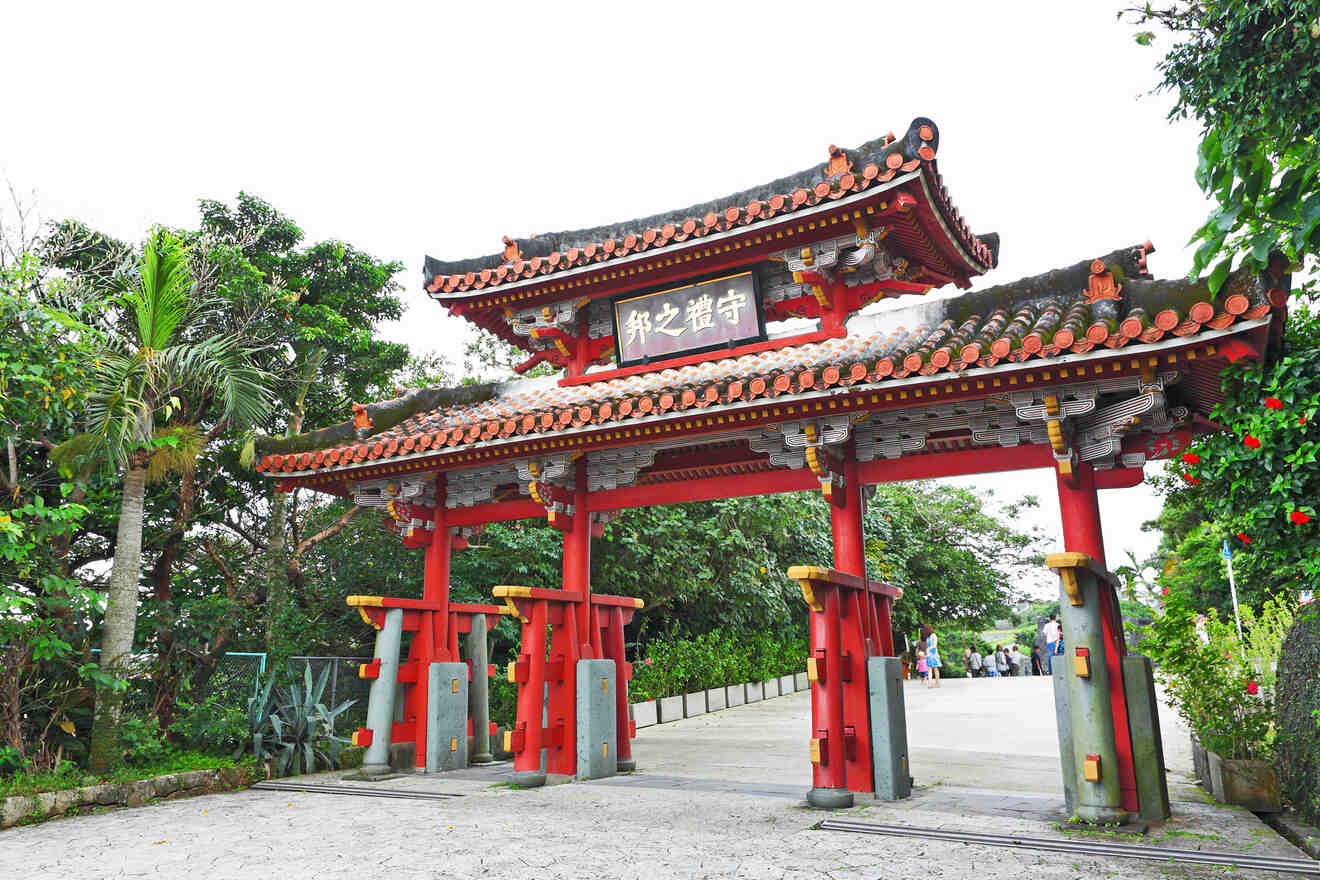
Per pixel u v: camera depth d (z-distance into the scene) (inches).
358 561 675.4
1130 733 299.4
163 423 512.1
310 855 269.0
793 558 948.0
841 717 343.0
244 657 498.0
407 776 429.4
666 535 753.6
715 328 447.5
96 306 471.5
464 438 415.8
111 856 273.3
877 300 447.2
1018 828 282.4
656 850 266.1
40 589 446.6
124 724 409.7
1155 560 1034.7
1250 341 278.5
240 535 666.8
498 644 722.2
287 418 679.7
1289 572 302.4
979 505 1430.9
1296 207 222.8
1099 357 296.5
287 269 697.0
